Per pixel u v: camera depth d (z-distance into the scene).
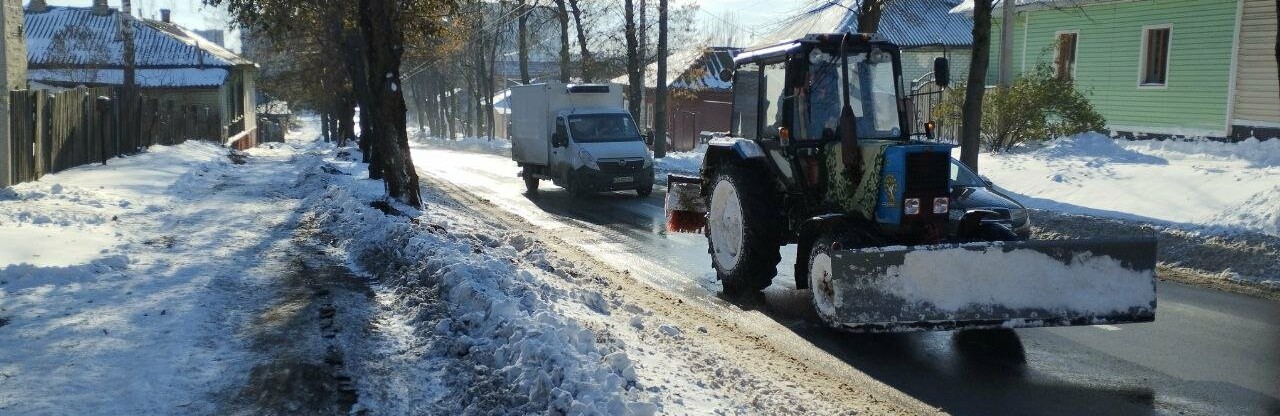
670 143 41.09
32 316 6.86
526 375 5.58
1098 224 12.65
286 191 17.34
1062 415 5.86
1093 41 25.69
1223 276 10.23
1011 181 16.52
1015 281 7.09
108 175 17.58
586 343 6.30
